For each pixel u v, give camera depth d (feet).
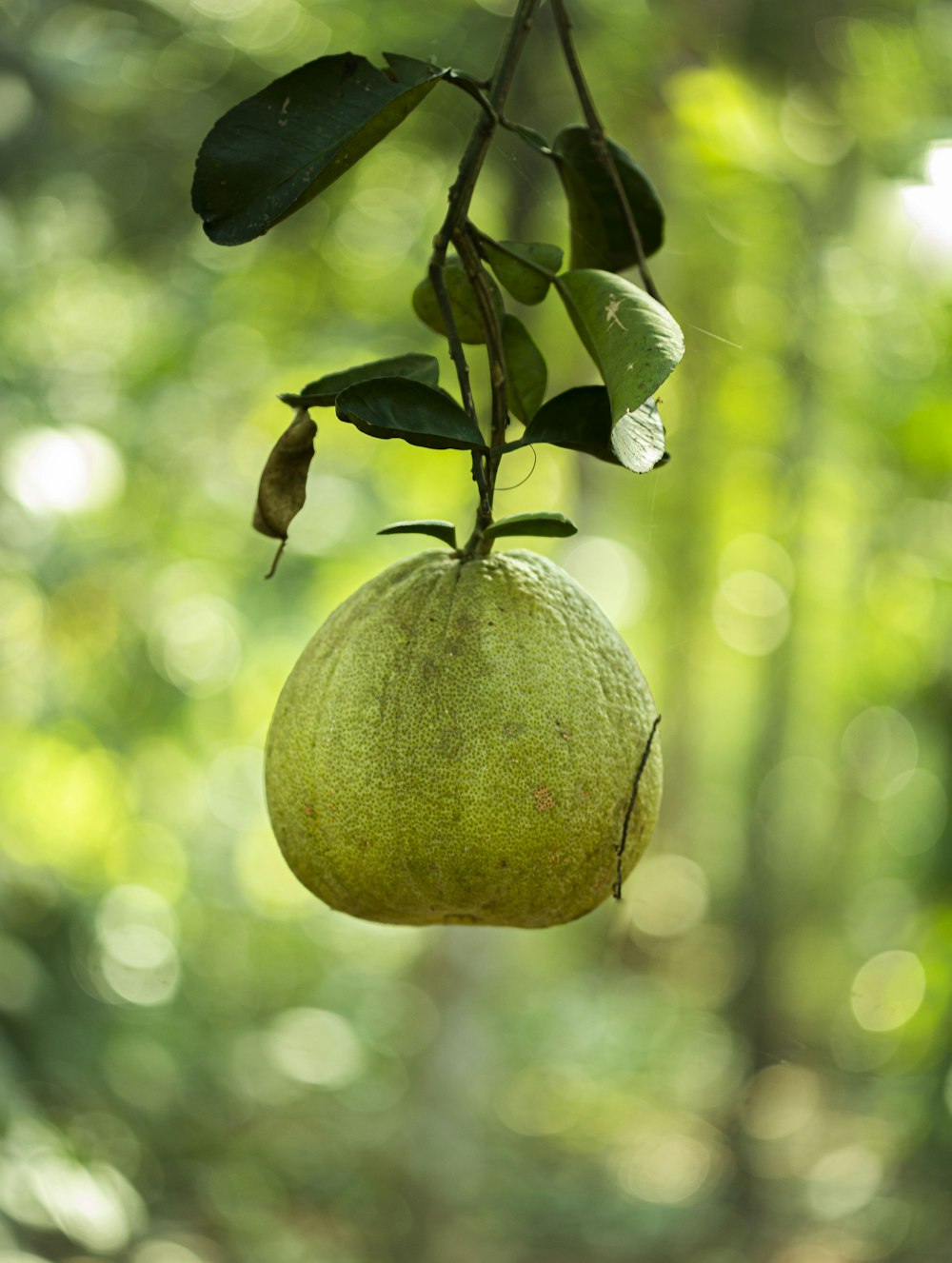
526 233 19.26
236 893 32.58
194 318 21.12
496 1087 32.99
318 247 22.56
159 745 23.91
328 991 34.01
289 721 5.08
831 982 37.04
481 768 4.73
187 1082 25.55
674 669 40.06
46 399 16.12
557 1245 26.86
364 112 4.77
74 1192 13.97
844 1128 30.96
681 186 21.49
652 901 45.29
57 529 15.48
